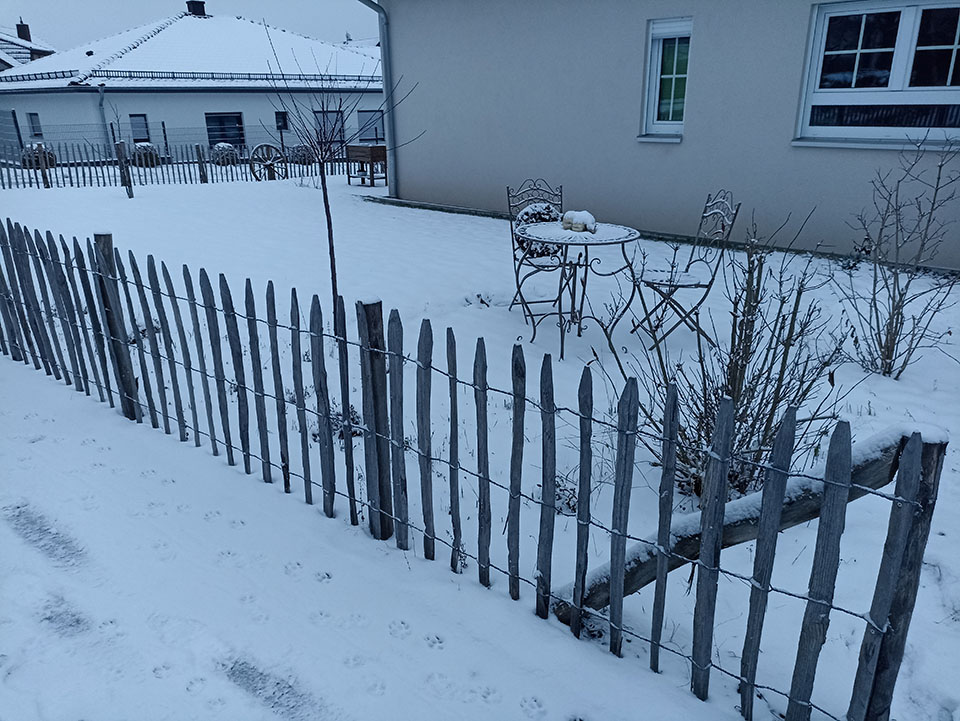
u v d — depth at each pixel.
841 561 2.89
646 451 3.80
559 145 10.39
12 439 3.99
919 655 2.41
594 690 2.29
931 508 1.71
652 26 9.05
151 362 5.36
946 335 5.48
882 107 7.52
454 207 12.11
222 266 8.05
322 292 6.97
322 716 2.20
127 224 10.75
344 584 2.80
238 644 2.48
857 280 6.98
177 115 25.34
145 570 2.87
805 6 7.66
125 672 2.37
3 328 5.35
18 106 25.50
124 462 3.75
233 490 3.49
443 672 2.37
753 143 8.44
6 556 2.96
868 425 4.04
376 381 2.83
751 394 3.27
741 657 2.37
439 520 3.28
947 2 6.86
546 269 5.68
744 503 2.13
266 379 4.96
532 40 10.23
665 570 2.22
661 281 5.22
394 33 12.03
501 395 4.60
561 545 3.08
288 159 21.47
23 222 10.88
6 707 2.23
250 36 29.45
